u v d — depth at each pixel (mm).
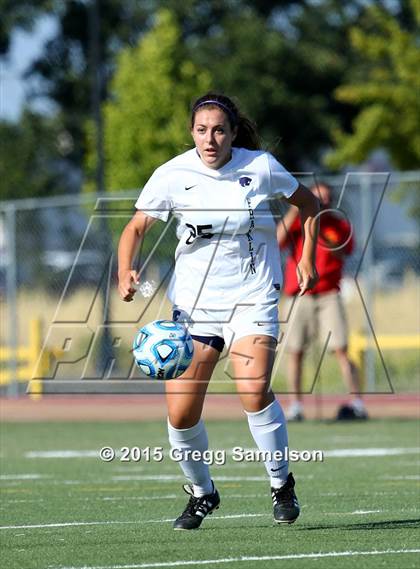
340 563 20594
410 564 20500
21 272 88188
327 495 31297
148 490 33156
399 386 66750
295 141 159000
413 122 106438
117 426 53938
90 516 27828
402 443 45094
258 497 31234
